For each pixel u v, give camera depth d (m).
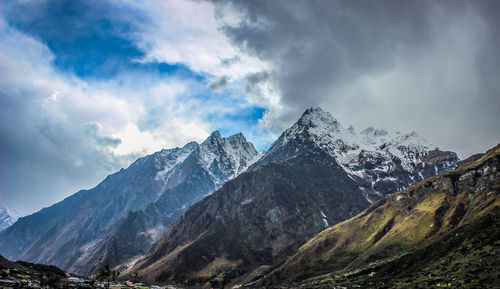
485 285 197.88
